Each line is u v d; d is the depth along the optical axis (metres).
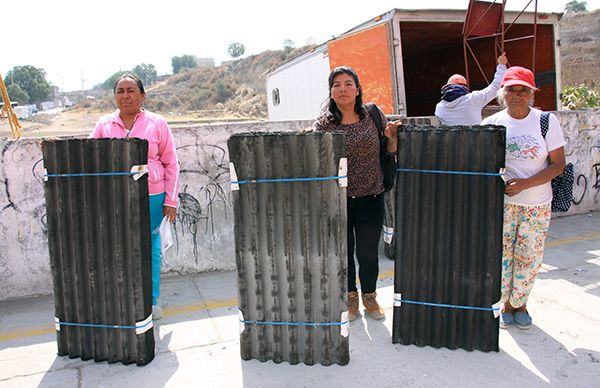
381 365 2.93
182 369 2.98
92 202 2.98
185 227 4.71
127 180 2.92
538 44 7.85
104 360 3.11
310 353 2.94
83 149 2.94
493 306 2.97
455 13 6.80
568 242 5.25
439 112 4.75
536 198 3.11
